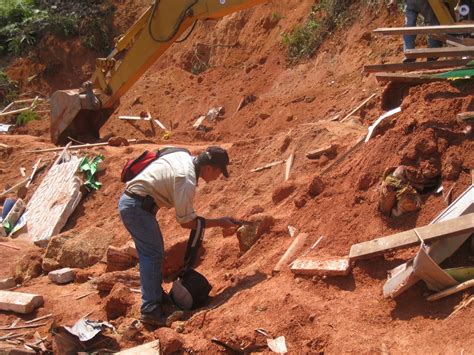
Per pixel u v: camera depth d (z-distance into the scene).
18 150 12.66
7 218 10.08
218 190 8.57
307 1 15.41
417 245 5.00
